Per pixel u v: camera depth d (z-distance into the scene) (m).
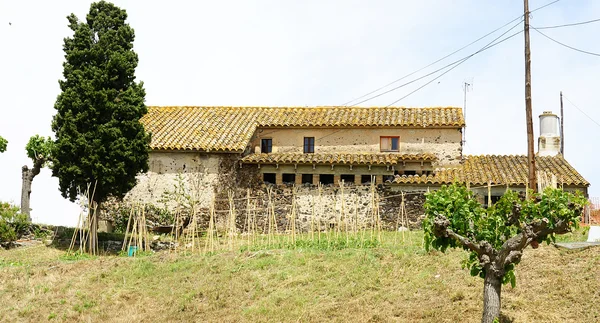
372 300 17.03
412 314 15.96
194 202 27.28
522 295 16.23
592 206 25.72
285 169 29.38
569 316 15.03
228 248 23.80
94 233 24.23
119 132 24.77
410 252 20.19
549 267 17.36
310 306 17.17
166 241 26.03
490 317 14.20
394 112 31.56
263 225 28.72
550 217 14.01
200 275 20.17
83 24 25.58
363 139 30.59
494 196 27.22
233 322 16.72
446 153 29.89
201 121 31.98
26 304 18.80
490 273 14.33
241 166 29.45
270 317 16.72
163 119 32.41
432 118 30.47
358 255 20.30
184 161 29.70
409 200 27.73
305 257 20.70
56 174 24.89
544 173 25.22
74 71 24.92
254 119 31.78
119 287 19.81
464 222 14.48
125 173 24.73
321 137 30.94
